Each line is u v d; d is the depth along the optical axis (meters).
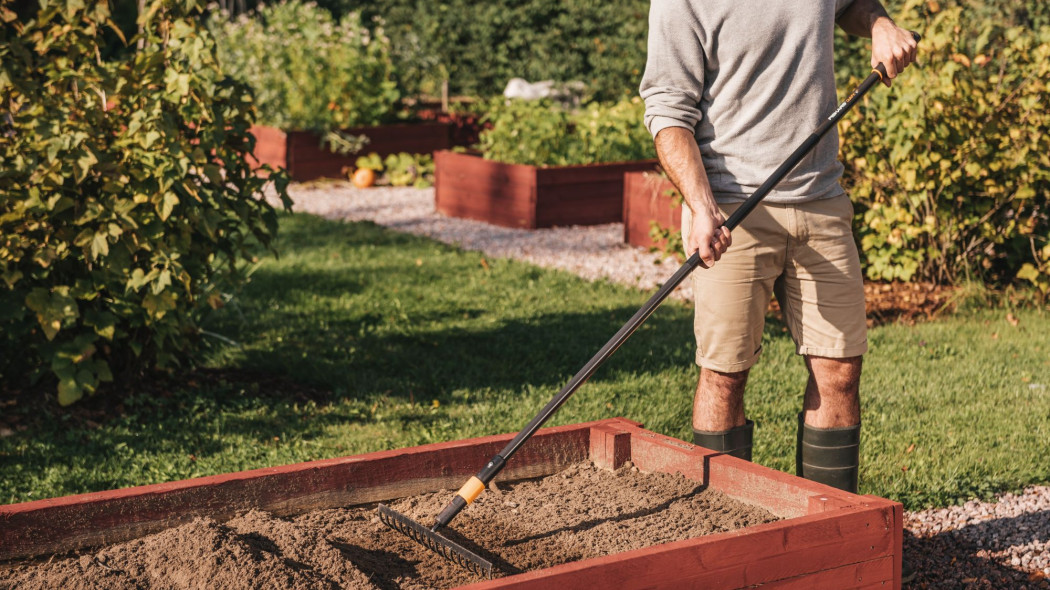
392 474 2.98
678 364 5.84
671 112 3.04
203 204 5.04
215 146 5.01
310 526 2.73
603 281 8.10
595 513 2.88
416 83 17.42
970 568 3.44
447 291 7.71
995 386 5.47
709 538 2.24
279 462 4.37
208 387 5.36
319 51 14.31
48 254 4.71
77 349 4.90
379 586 2.39
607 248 9.59
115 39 14.42
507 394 5.30
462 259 8.91
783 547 2.32
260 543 2.50
